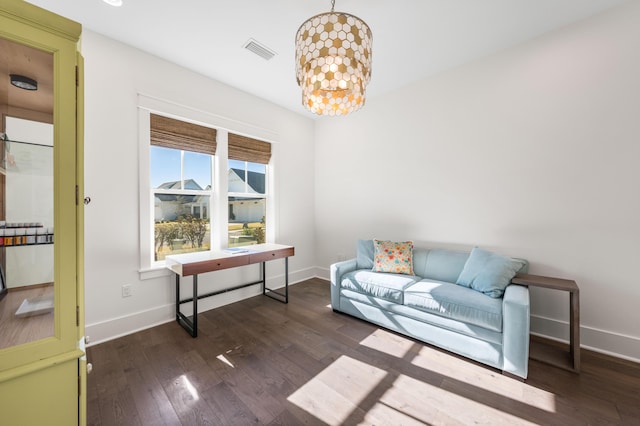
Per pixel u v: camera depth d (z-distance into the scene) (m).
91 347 2.19
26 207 1.04
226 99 3.16
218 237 3.13
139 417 1.47
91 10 1.98
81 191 1.10
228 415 1.50
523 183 2.46
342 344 2.28
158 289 2.63
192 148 2.91
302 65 1.62
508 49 2.52
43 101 1.03
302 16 2.07
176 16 2.06
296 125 4.07
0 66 1.02
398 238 3.39
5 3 0.91
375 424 1.44
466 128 2.79
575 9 2.03
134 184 2.45
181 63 2.72
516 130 2.49
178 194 2.88
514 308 1.80
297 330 2.53
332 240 4.17
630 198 2.01
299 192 4.14
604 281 2.11
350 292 2.79
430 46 2.49
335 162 4.09
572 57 2.20
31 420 0.96
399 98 3.33
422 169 3.14
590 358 2.02
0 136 1.03
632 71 1.97
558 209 2.30
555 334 2.31
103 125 2.28
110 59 2.31
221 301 3.16
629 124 2.00
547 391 1.68
